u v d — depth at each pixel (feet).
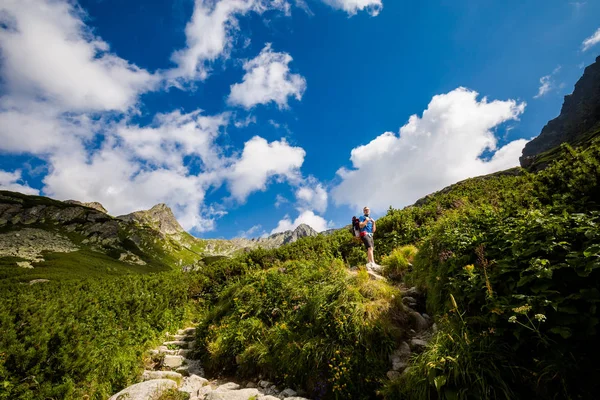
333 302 20.98
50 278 173.78
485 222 21.42
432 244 25.48
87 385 20.57
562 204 18.45
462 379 11.97
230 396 17.15
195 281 47.65
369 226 36.47
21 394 17.99
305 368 18.16
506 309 12.46
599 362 9.68
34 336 21.66
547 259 13.03
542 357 10.77
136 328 31.58
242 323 25.29
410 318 20.59
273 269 33.91
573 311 10.41
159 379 19.84
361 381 15.98
